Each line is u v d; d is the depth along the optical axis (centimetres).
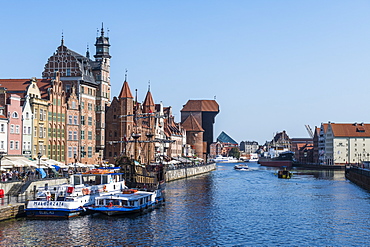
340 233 7225
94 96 14375
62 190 8000
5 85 11819
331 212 9069
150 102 19100
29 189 8850
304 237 6962
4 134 10162
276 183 15825
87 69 14212
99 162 13712
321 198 11231
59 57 13662
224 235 7025
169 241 6600
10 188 8606
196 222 7919
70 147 12925
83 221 7538
